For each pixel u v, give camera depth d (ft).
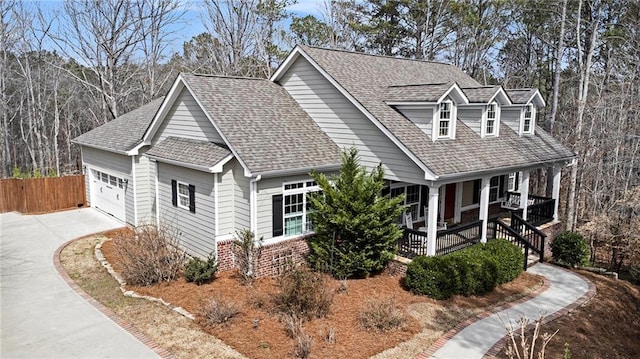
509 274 50.44
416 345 35.04
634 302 50.49
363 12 137.69
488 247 50.88
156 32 119.24
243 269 46.96
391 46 137.59
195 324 37.58
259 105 56.85
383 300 40.45
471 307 42.98
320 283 40.73
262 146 49.60
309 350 32.73
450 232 51.26
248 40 124.36
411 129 52.70
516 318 41.14
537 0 104.68
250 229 47.85
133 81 135.74
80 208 82.58
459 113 63.77
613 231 69.05
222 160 47.60
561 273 55.36
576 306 45.24
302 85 60.08
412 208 64.23
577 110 84.94
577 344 37.68
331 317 38.75
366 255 47.65
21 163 148.15
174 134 60.54
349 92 53.36
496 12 126.82
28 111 131.85
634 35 91.45
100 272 50.01
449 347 35.04
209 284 45.73
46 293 44.50
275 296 40.47
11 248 58.80
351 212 46.65
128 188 67.77
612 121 83.10
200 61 146.30
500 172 56.08
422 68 74.33
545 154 65.77
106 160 74.18
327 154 53.47
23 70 128.06
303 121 57.98
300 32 139.23
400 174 50.24
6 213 79.15
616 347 39.50
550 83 125.70
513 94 70.90
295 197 51.29
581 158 83.30
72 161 159.02
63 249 58.29
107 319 38.86
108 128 80.89
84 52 108.27
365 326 37.11
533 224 64.85
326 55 60.90
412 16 131.13
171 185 56.13
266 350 33.42
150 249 46.73
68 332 36.60
